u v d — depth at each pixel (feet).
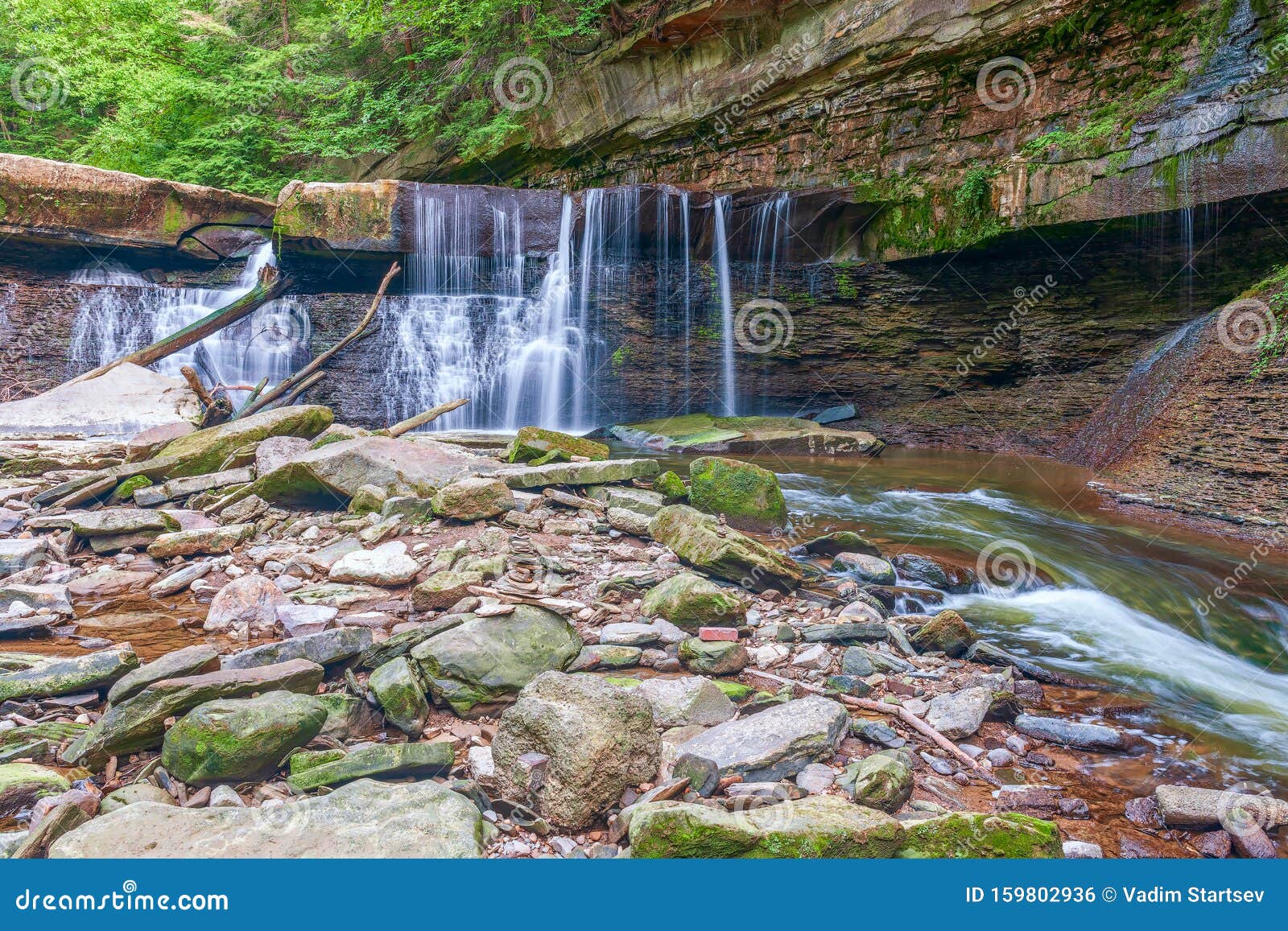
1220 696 14.56
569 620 13.98
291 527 20.02
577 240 44.88
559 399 45.75
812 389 45.42
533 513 20.80
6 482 22.68
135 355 38.11
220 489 21.84
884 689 13.88
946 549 21.85
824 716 11.48
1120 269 35.55
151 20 63.05
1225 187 28.76
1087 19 36.27
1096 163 32.73
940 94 42.04
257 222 47.62
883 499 27.81
